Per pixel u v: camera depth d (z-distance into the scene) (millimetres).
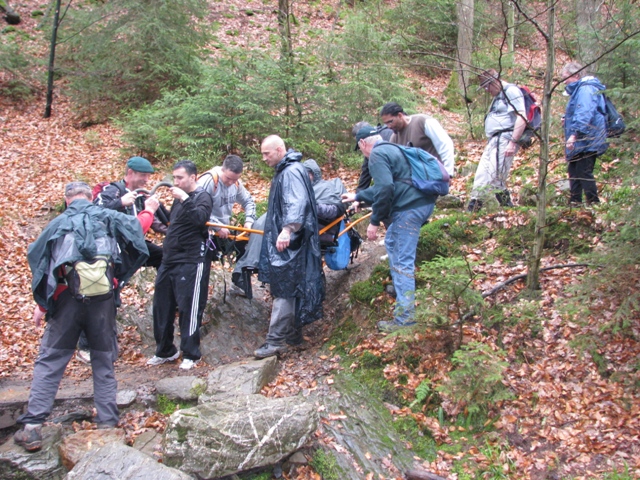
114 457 3420
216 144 9266
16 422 3949
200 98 9273
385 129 5797
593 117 5207
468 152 8789
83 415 4211
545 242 5273
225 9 16766
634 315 4207
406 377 4320
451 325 4367
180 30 11828
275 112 9531
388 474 3686
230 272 6145
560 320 4383
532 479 3469
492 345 4324
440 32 10742
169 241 4730
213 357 5062
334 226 5125
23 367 5066
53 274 3627
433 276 4164
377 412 4133
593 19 6699
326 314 5500
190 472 3496
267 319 5602
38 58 13031
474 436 3842
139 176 4895
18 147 10672
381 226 6758
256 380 4383
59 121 11969
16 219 7824
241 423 3613
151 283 6074
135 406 4344
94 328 3832
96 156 10359
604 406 3764
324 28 15477
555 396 3912
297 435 3697
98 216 3832
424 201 4562
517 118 5535
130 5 11500
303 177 4605
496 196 5992
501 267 5133
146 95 11867
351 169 9016
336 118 9320
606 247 4266
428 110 11414
